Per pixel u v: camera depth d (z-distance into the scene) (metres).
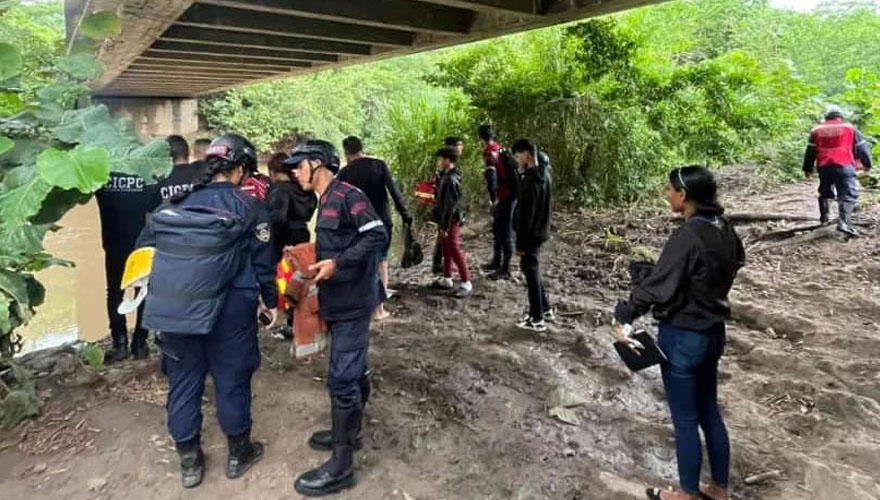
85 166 2.74
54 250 9.88
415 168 9.42
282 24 6.27
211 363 2.58
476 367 3.92
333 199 2.56
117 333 4.05
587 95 9.02
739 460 2.83
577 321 4.86
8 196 2.84
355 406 2.58
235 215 2.46
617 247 7.06
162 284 2.35
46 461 2.77
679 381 2.34
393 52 7.85
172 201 2.51
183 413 2.53
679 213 2.41
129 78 12.13
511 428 3.14
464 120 9.70
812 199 8.46
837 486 2.53
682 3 11.99
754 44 13.25
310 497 2.54
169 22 5.31
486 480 2.67
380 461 2.81
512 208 6.16
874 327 4.37
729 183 10.12
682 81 8.89
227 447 2.89
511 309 5.23
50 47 3.91
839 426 3.10
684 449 2.38
